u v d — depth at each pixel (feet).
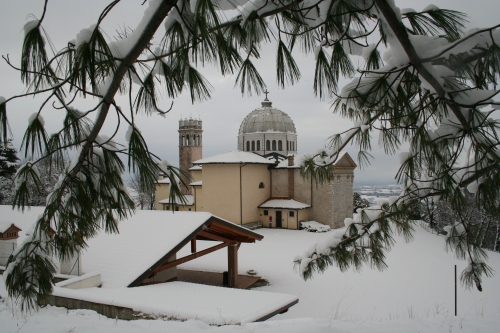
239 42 7.48
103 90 7.04
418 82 8.00
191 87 7.48
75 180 7.81
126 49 6.61
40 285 7.32
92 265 34.14
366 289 50.90
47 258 7.59
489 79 7.35
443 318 22.93
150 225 42.47
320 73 8.40
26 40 6.02
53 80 6.63
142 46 6.55
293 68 8.06
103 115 7.19
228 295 27.73
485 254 12.26
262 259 68.85
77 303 23.63
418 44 7.20
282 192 115.75
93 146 7.67
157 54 7.60
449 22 7.68
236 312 22.68
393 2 6.72
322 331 17.46
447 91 7.43
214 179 109.40
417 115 9.29
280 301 26.05
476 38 6.81
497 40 6.73
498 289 49.57
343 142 13.65
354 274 58.08
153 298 25.68
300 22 7.77
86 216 7.97
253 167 111.14
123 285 30.25
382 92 8.45
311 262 15.42
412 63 7.39
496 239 76.84
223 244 46.11
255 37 7.32
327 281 54.39
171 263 36.88
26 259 7.29
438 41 7.25
